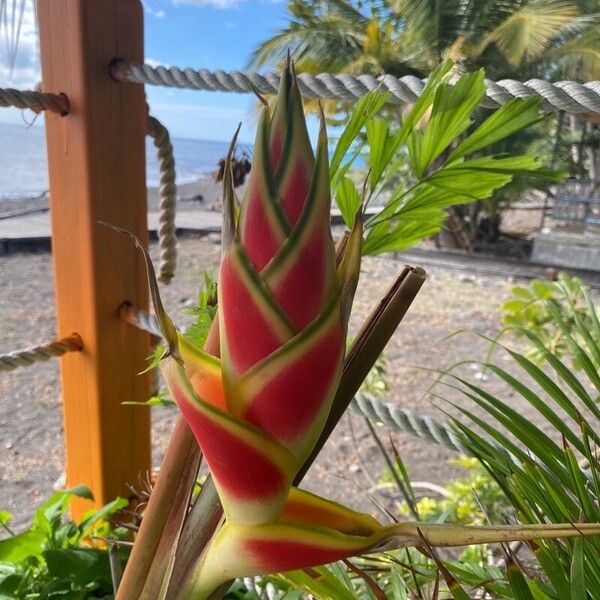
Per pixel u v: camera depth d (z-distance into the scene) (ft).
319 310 1.08
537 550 1.50
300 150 1.09
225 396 1.13
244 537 1.15
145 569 1.41
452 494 6.50
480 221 31.22
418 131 2.12
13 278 18.98
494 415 1.79
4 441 9.82
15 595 2.72
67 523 3.19
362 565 2.19
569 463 1.68
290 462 1.11
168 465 1.41
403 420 2.26
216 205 34.27
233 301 1.08
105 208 3.19
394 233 2.23
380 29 26.37
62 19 2.97
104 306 3.30
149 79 2.91
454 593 1.22
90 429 3.50
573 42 23.68
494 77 24.13
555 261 26.66
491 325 17.95
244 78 2.66
